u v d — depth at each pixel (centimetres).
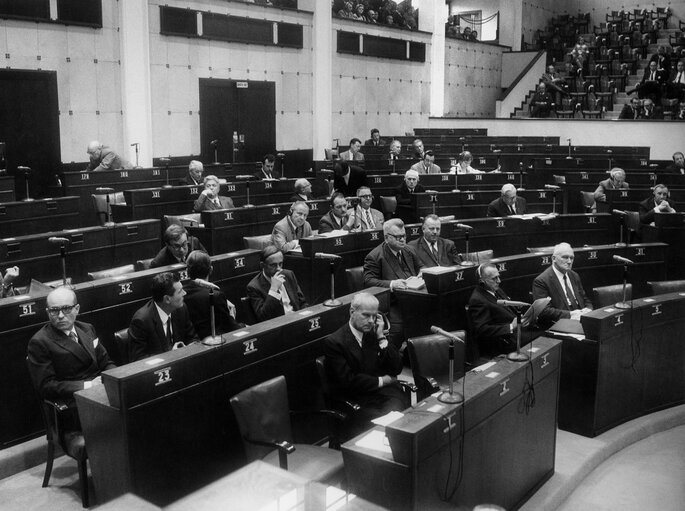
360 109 2075
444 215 1180
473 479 449
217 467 496
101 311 623
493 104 2634
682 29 2462
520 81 2511
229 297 770
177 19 1554
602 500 540
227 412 502
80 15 1388
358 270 780
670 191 1228
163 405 457
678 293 684
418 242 827
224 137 1700
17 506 488
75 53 1399
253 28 1716
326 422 592
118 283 632
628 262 633
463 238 967
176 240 734
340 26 1970
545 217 1005
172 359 464
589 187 1423
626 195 1197
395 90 2184
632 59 2388
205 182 1024
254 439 458
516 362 497
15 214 978
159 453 456
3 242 761
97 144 1273
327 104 1939
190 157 1627
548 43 2655
